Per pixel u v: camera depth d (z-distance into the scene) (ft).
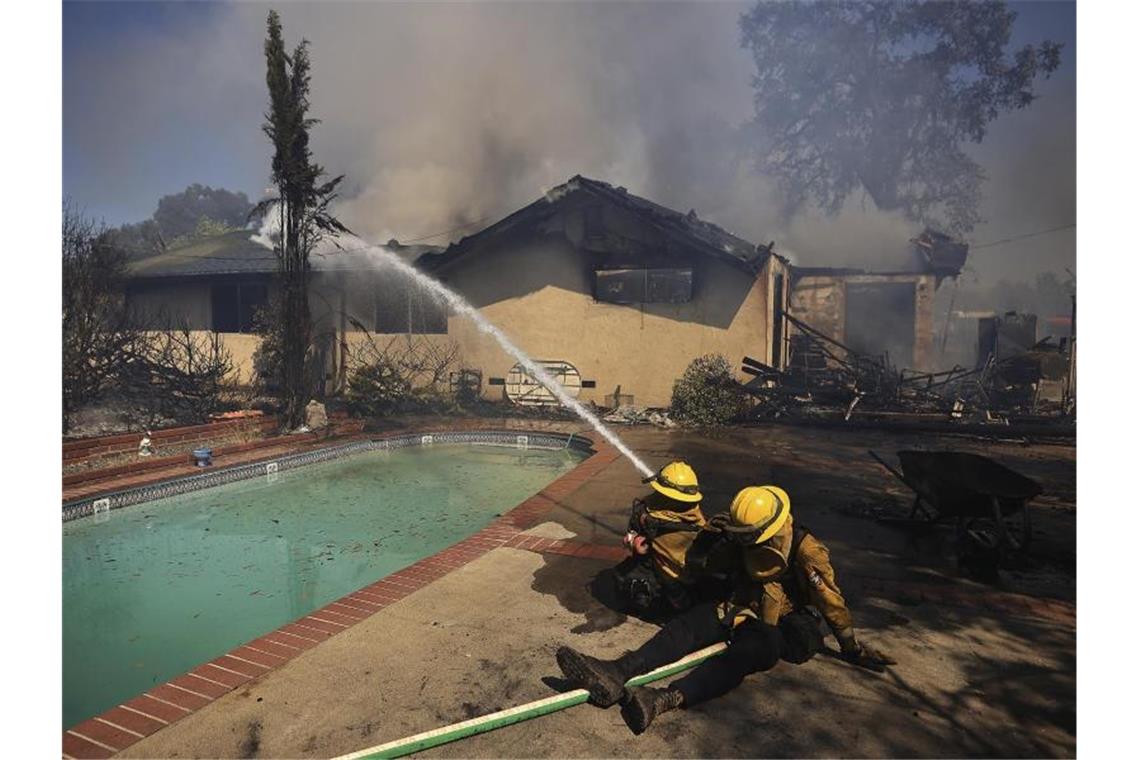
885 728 9.42
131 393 37.60
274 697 10.09
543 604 13.64
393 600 13.80
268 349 46.83
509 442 38.04
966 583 14.80
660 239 45.60
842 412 40.75
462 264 50.26
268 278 55.11
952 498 16.17
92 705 11.37
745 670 10.19
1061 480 25.53
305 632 12.31
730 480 25.11
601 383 47.24
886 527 19.10
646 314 46.19
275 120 33.81
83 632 14.44
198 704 9.87
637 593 12.37
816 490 23.57
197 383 40.34
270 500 25.61
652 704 9.29
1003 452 31.73
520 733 9.30
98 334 34.76
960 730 9.38
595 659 10.07
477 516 23.72
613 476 25.66
